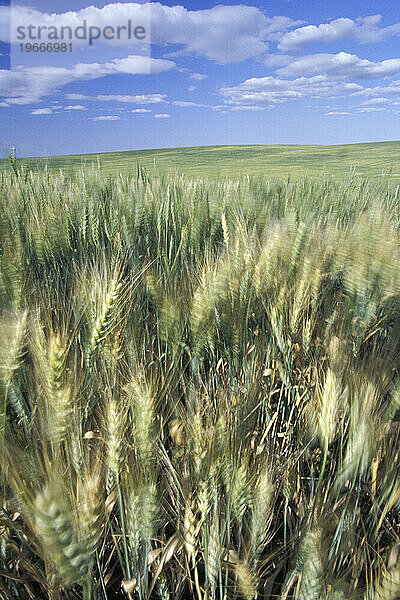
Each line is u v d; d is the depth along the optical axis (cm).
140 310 315
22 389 226
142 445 171
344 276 335
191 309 278
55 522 123
